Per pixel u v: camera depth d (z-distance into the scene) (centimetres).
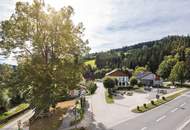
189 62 9975
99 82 10412
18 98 5109
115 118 2694
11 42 2481
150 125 2334
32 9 2480
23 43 2519
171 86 8275
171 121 2516
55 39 2511
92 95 5266
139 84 7781
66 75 2411
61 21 2506
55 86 2455
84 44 2647
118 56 16225
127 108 3428
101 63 15800
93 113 3034
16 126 3095
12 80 2462
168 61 10512
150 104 3731
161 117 2728
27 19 2478
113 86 5747
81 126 2334
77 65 2502
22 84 2412
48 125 2533
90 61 17950
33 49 2531
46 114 2852
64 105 3881
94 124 2405
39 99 2364
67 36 2488
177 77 8619
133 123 2423
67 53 2598
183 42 13388
